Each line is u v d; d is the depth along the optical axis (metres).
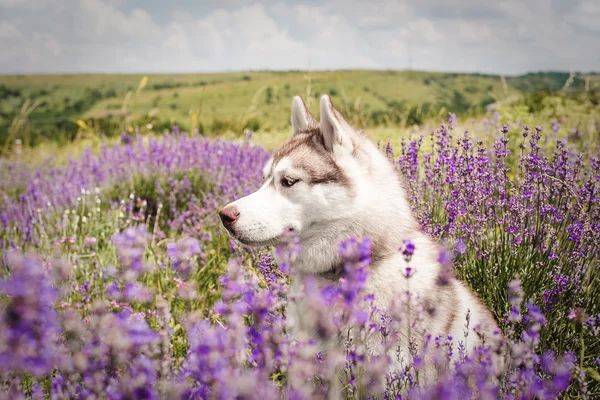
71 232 5.74
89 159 8.28
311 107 9.67
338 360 2.40
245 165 7.26
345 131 3.37
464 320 3.10
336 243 3.34
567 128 9.34
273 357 2.32
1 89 75.62
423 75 72.50
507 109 9.92
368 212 3.27
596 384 3.12
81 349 2.23
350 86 64.31
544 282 3.70
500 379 2.35
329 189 3.28
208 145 8.09
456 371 2.39
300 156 3.40
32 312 1.90
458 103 52.06
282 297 2.92
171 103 62.19
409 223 3.36
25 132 17.06
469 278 3.86
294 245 2.98
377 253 3.17
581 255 3.73
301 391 2.03
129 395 2.01
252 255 4.21
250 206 3.41
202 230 5.62
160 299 2.86
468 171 4.21
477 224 3.95
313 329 2.99
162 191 6.74
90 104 66.38
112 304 3.39
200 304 4.19
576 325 3.26
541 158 4.29
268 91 62.53
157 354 2.30
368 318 2.64
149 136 8.41
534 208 4.16
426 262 3.15
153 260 4.52
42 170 9.17
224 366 1.95
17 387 2.36
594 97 11.84
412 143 4.75
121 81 85.31
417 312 2.77
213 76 87.00
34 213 6.50
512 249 3.86
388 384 2.64
